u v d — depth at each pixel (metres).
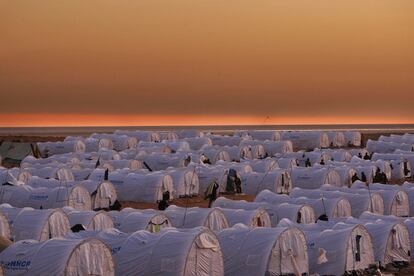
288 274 37.94
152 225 43.19
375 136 153.75
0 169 67.50
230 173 70.81
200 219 44.94
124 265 35.88
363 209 55.00
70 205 57.53
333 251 39.59
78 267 33.16
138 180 67.50
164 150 97.06
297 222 48.56
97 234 37.56
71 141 105.69
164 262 35.50
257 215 46.06
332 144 118.50
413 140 115.88
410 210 57.91
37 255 32.97
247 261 37.75
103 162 79.62
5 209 44.78
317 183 72.12
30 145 99.06
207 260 36.50
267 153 101.25
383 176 76.38
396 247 42.72
